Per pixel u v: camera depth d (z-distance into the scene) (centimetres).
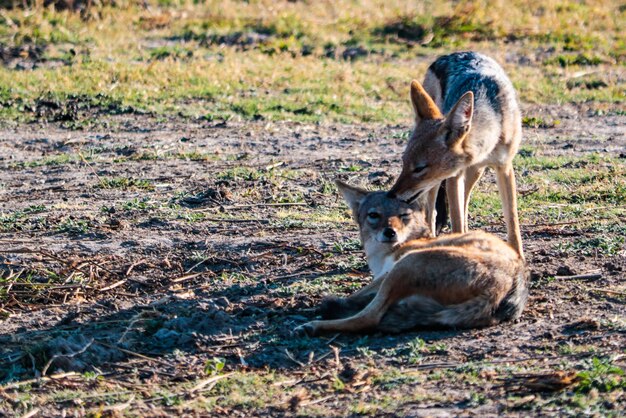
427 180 1099
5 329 945
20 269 1116
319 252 1166
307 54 2928
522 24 3228
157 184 1580
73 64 2609
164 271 1123
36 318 974
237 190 1524
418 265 864
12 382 816
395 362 815
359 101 2362
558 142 1941
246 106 2252
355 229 1284
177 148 1877
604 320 882
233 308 970
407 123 2164
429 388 749
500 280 876
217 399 767
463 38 3128
